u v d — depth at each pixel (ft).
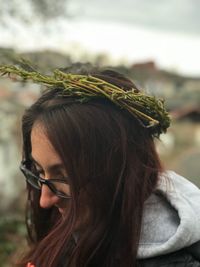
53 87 4.46
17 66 4.82
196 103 93.25
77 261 4.31
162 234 4.26
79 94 4.30
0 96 28.89
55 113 4.28
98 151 4.25
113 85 4.43
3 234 23.48
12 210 30.48
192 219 4.16
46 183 4.41
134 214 4.27
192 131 85.71
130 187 4.28
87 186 4.26
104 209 4.31
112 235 4.33
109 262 4.32
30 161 4.79
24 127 4.60
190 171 30.86
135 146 4.38
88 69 4.87
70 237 4.35
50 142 4.25
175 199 4.33
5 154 33.58
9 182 32.89
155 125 4.48
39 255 4.46
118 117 4.34
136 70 24.30
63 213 4.55
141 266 4.28
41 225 5.34
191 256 4.20
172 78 58.90
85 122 4.24
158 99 4.58
